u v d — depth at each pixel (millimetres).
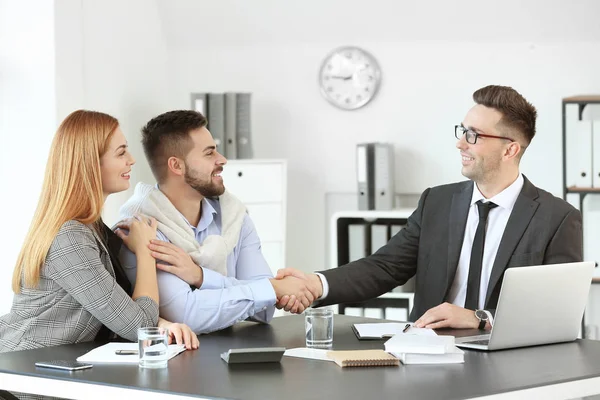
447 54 5480
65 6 4219
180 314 2898
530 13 5277
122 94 4902
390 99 5566
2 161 4199
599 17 5223
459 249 3229
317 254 5723
